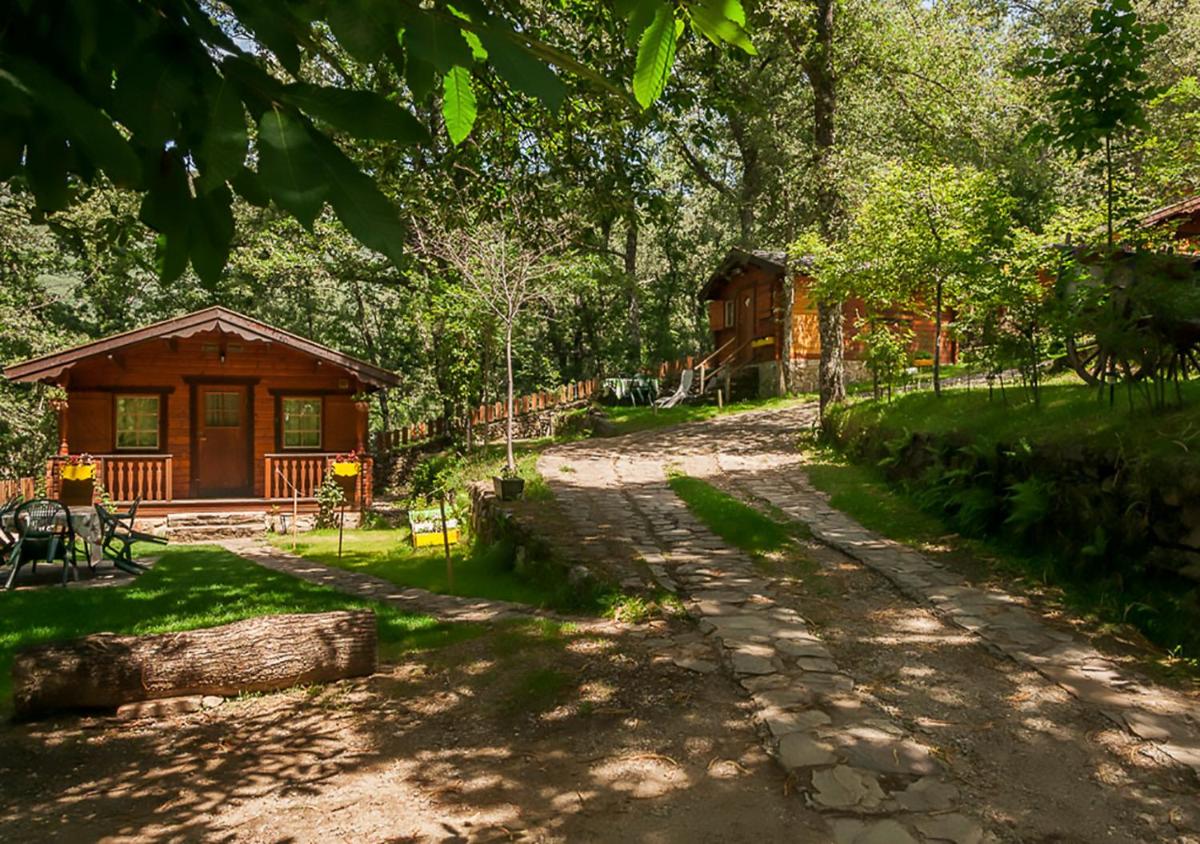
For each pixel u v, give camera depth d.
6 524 10.77
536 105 5.74
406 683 5.70
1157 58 21.52
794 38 15.02
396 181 7.41
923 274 12.35
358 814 3.86
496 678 5.62
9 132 1.01
